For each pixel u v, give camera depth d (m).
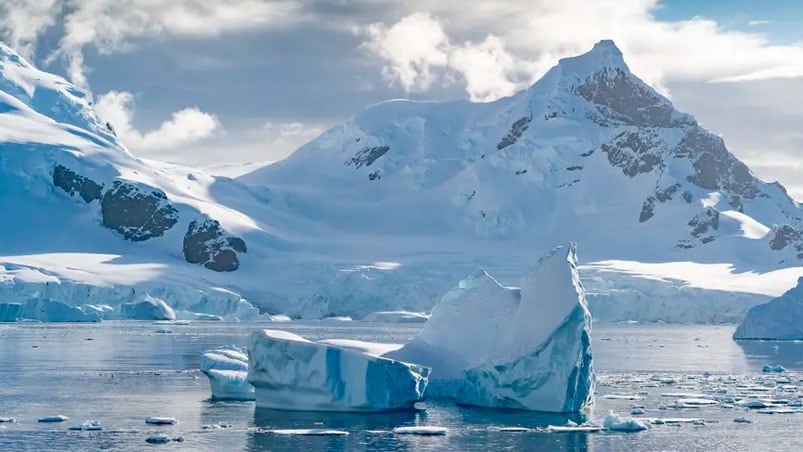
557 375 98.94
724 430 92.50
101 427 92.75
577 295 98.75
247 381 104.44
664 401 110.19
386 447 84.81
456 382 106.19
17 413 101.19
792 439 88.88
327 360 98.50
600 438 88.69
